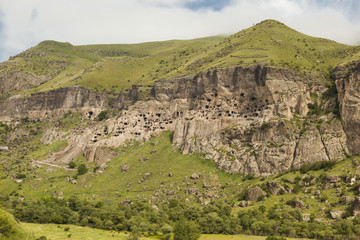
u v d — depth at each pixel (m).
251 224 156.38
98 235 153.50
